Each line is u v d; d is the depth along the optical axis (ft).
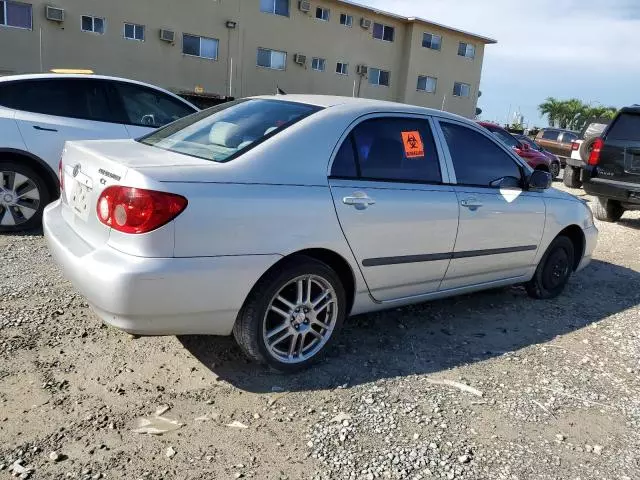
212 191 9.10
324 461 8.33
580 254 17.46
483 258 13.74
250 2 85.30
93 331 11.62
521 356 12.58
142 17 76.38
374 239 11.16
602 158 28.25
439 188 12.53
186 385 10.03
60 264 9.99
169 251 8.72
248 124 11.14
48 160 18.33
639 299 17.58
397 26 104.88
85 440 8.27
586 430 9.82
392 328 13.46
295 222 9.92
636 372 12.26
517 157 14.85
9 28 67.46
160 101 21.15
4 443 8.03
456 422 9.65
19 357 10.33
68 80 19.12
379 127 11.80
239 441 8.61
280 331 10.41
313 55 94.58
